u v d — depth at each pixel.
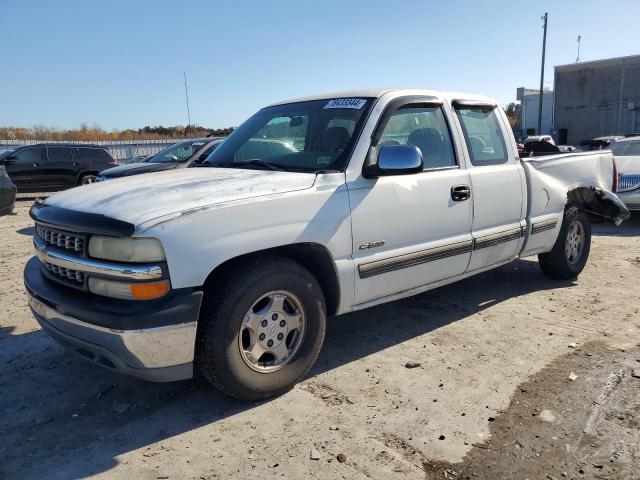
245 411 3.35
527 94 50.97
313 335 3.58
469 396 3.47
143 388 3.68
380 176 3.83
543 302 5.32
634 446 2.92
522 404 3.36
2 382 3.81
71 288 3.20
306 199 3.46
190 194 3.18
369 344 4.36
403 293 4.18
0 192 7.68
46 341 4.52
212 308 3.13
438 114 4.52
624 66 38.47
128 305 2.90
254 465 2.82
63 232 3.23
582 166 5.91
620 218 6.33
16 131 40.75
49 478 2.75
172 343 2.94
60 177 16.86
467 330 4.61
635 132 38.62
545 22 38.50
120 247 2.91
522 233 5.12
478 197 4.60
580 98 40.84
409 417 3.24
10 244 8.95
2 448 3.02
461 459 2.84
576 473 2.71
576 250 6.09
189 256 2.95
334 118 4.11
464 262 4.58
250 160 4.27
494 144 4.99
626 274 6.32
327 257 3.63
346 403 3.42
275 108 4.84
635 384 3.59
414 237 4.11
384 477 2.71
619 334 4.46
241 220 3.15
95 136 43.44
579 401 3.38
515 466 2.77
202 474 2.75
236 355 3.21
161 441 3.05
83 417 3.33
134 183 3.57
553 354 4.08
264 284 3.26
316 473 2.74
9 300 5.64
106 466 2.84
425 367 3.91
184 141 11.73
